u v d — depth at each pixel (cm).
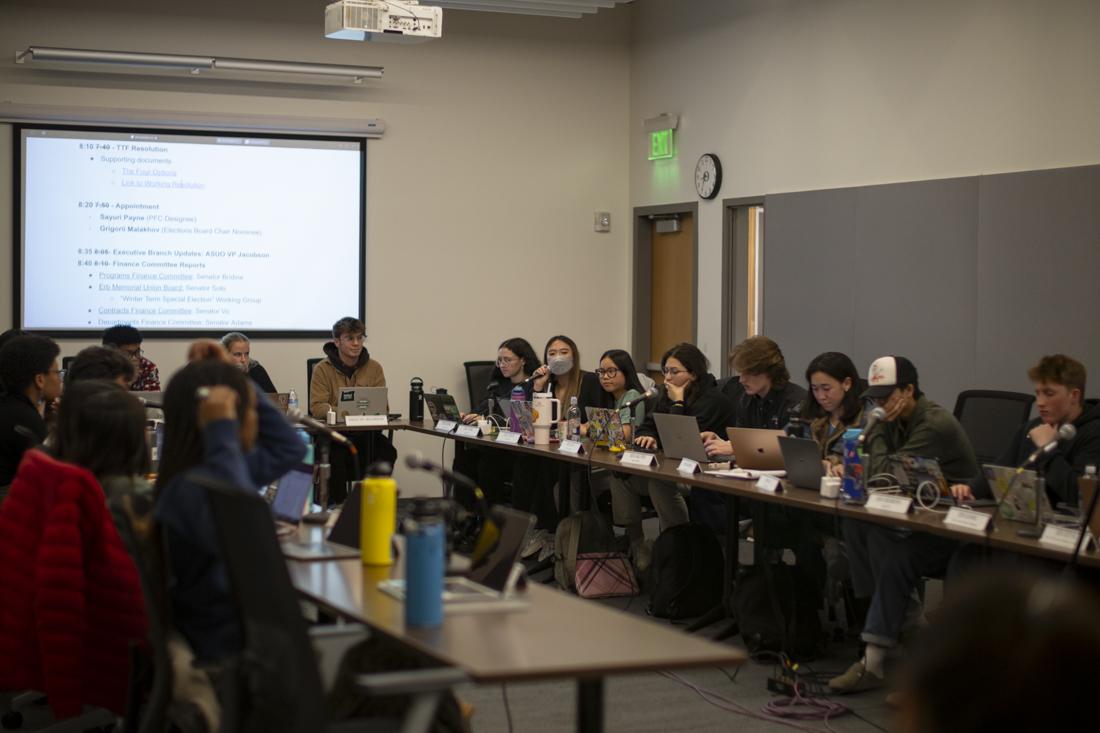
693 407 500
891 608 368
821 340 658
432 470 233
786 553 567
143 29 728
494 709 365
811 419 438
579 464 499
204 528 208
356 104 779
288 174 764
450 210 802
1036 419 377
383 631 198
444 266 802
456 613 211
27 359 371
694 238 772
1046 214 525
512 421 559
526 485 579
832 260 649
